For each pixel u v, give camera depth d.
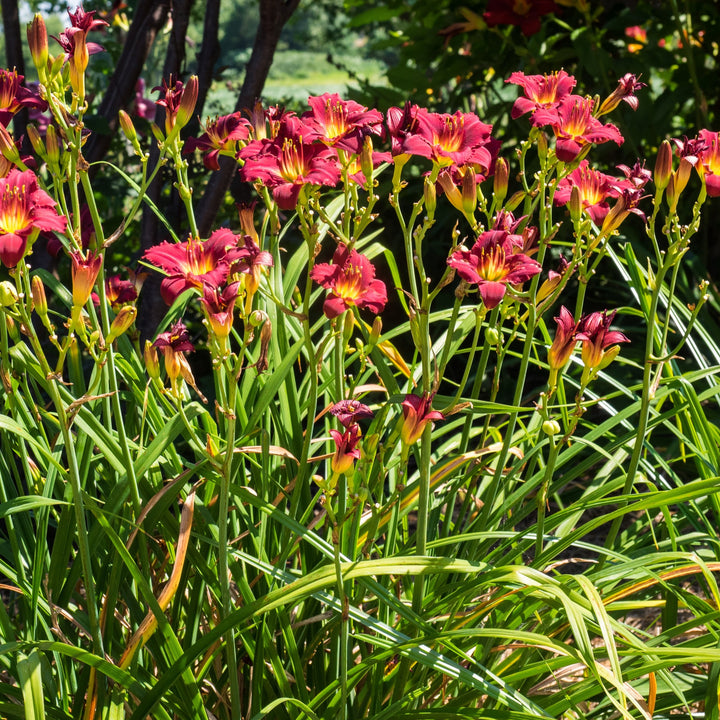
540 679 2.18
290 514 2.08
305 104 6.03
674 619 2.22
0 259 1.79
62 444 2.10
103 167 4.26
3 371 1.97
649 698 2.01
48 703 1.96
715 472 2.24
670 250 2.07
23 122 3.04
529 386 3.93
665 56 4.16
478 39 4.22
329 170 1.90
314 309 3.62
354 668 1.94
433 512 2.20
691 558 1.99
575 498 3.13
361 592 2.06
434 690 2.06
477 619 2.02
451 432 3.23
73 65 1.97
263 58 2.84
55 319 3.33
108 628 2.01
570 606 1.85
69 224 1.96
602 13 4.25
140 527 1.99
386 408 2.12
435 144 1.96
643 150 4.24
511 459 2.88
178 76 2.98
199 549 2.10
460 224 4.12
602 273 4.36
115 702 1.95
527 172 3.99
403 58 4.48
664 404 2.87
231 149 2.19
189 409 2.05
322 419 3.13
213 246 1.87
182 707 1.99
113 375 1.94
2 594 2.59
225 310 1.81
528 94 2.07
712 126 4.38
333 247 3.96
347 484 2.07
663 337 2.10
